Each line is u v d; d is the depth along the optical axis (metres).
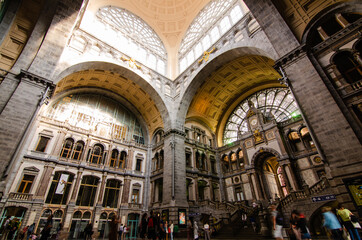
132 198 24.00
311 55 13.16
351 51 11.77
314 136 11.16
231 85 27.88
